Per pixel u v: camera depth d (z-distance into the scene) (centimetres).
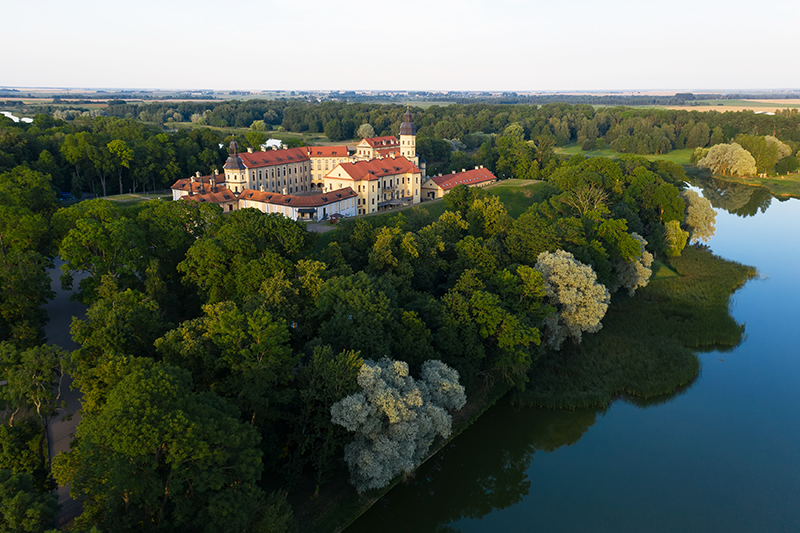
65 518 4975
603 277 10800
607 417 7994
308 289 7856
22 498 3878
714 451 7275
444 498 6481
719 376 9044
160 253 9788
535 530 6025
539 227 10975
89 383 5438
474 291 8431
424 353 7156
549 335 9106
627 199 14762
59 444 5797
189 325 6253
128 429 4250
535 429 7725
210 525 4531
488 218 12331
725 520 6147
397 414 5822
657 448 7338
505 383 8575
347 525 5916
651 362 9131
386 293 7806
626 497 6500
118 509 4597
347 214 16862
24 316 7400
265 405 5722
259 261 8331
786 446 7369
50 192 12331
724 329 10306
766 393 8581
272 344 5903
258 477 4919
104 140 19000
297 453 5944
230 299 8269
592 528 6050
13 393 5341
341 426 6003
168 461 4481
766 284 12688
